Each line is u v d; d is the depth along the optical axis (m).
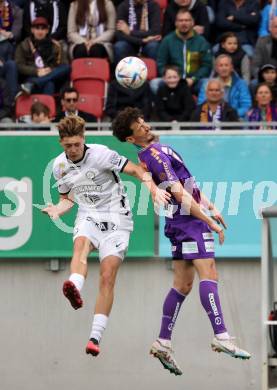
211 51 38.91
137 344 29.81
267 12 40.31
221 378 29.75
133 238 29.81
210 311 25.34
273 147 29.95
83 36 40.03
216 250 29.78
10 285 30.12
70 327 30.00
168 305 26.17
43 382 29.95
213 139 29.95
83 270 24.12
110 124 30.23
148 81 37.50
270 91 34.56
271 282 26.12
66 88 35.47
